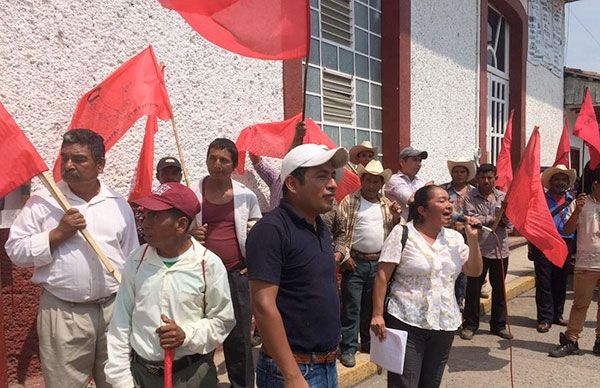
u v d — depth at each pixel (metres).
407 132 7.33
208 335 2.29
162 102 3.29
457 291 5.79
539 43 11.60
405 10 7.19
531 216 4.00
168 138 4.27
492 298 5.51
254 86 5.03
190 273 2.29
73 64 3.66
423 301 2.96
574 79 13.04
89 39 3.75
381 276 3.04
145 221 2.26
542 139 12.02
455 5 8.53
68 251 2.56
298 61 5.57
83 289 2.59
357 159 5.30
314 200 2.17
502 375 4.45
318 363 2.22
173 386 2.33
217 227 3.45
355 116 6.78
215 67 4.64
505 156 6.68
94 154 2.64
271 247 2.10
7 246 2.60
